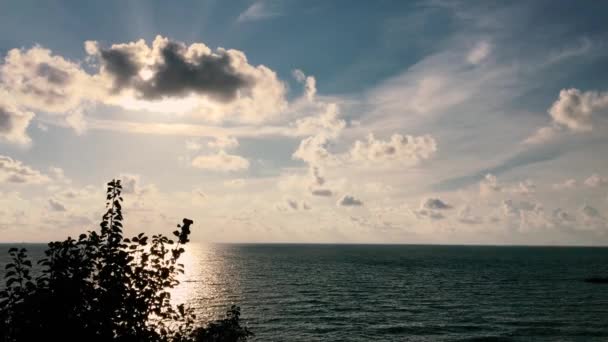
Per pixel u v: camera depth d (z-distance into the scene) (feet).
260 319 211.41
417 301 285.02
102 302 27.84
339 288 347.36
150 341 30.63
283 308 245.45
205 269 532.32
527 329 201.67
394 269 560.61
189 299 273.33
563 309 257.96
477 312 245.45
